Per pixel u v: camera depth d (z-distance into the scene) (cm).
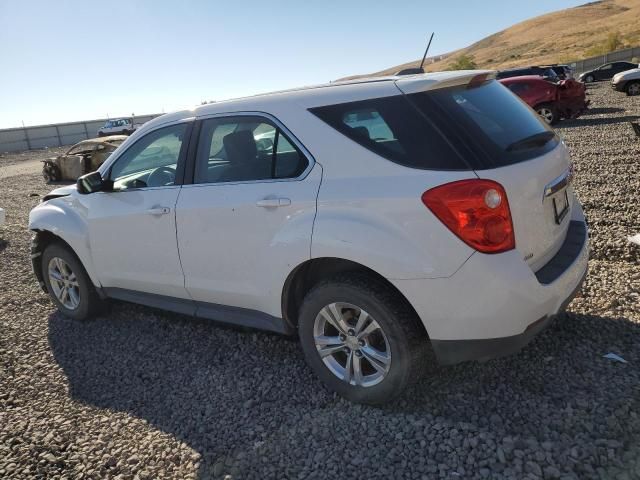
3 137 4697
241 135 335
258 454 274
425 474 245
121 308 496
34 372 390
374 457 260
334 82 331
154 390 348
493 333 260
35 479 274
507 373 315
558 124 1656
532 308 261
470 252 253
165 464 277
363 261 273
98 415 327
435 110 272
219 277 348
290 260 303
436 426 274
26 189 1622
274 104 323
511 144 277
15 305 536
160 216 370
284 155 313
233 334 414
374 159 279
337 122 295
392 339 278
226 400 327
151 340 422
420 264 260
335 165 291
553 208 301
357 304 286
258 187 319
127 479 269
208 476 263
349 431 282
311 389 327
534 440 254
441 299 261
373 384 293
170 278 380
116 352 409
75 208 445
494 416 276
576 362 317
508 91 337
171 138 380
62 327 469
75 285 470
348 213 279
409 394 307
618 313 371
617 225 579
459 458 252
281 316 325
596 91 2884
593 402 278
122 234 400
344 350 304
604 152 1057
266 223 312
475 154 260
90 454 291
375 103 286
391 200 266
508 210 257
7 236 873
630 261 475
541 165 285
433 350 287
